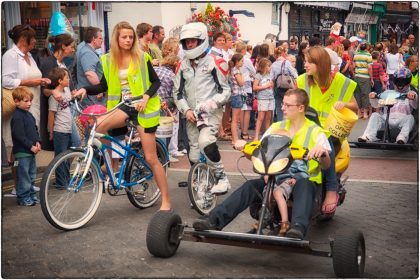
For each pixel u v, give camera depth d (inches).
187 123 262.2
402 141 390.6
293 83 427.2
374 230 230.1
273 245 175.3
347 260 170.6
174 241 196.1
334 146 223.9
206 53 253.8
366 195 285.7
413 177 327.9
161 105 291.7
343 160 226.4
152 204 262.7
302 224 175.2
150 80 239.0
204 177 253.0
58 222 222.1
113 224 235.8
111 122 240.1
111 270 186.1
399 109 395.5
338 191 226.2
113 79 240.4
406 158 387.2
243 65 442.3
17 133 256.7
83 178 228.5
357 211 257.4
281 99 432.8
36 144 263.3
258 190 192.9
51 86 275.3
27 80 267.6
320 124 214.4
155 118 236.8
